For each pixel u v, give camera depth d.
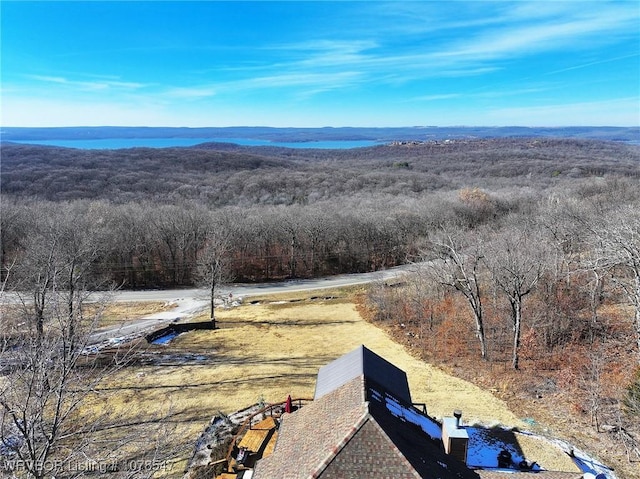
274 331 43.22
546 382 29.44
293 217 67.62
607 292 39.44
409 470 13.34
